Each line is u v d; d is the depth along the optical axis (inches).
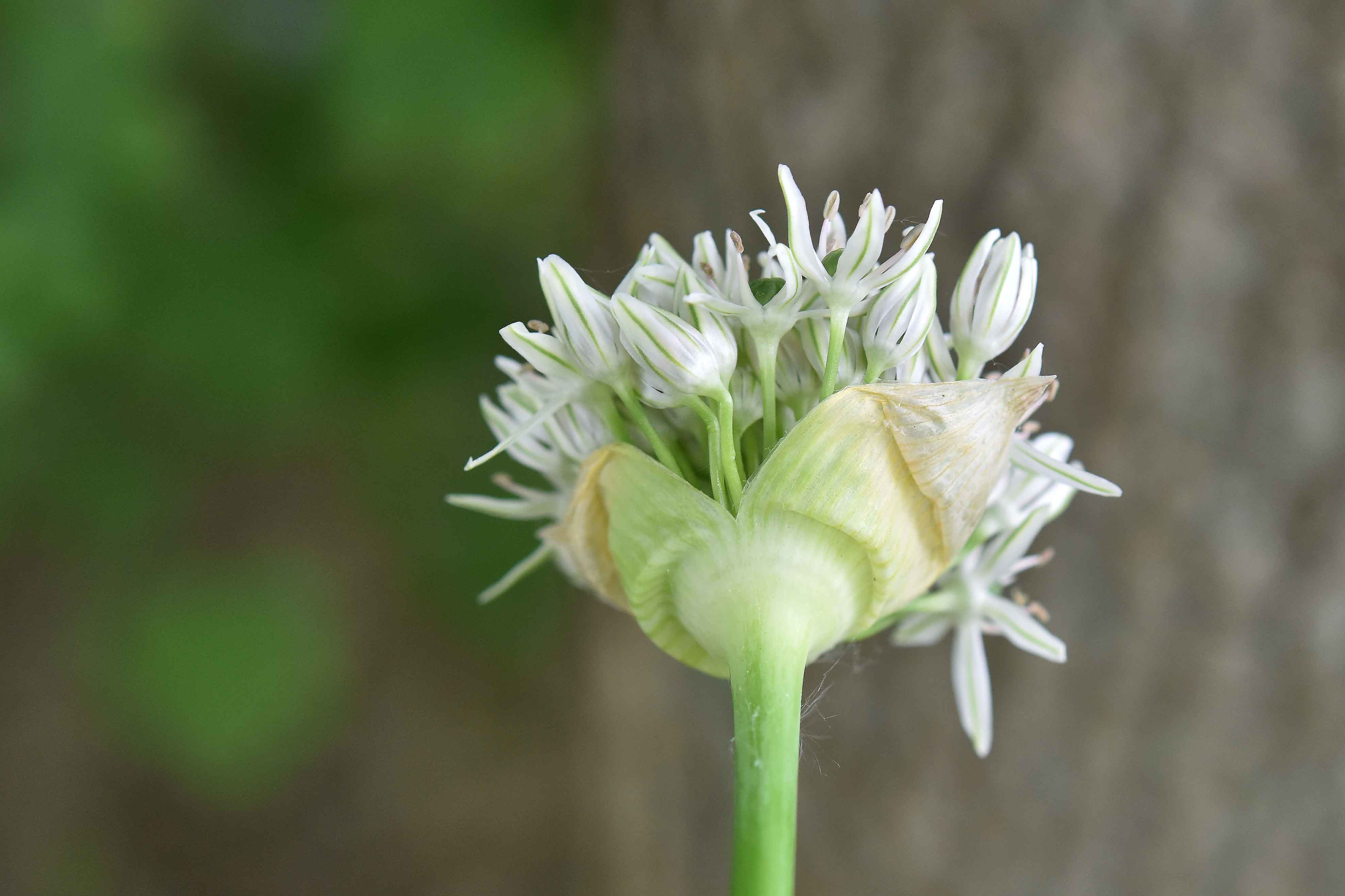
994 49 12.3
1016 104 12.3
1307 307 12.3
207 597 16.7
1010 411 9.8
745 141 12.8
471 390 16.4
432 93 14.1
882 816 13.2
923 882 13.1
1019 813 13.0
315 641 16.8
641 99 13.5
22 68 13.4
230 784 16.4
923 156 12.4
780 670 9.7
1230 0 12.1
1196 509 12.5
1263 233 12.3
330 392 15.9
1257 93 12.2
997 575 10.5
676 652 10.1
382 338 15.7
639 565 9.9
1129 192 12.3
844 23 12.5
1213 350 12.4
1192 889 12.8
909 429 9.7
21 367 13.3
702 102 13.0
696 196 13.1
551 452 10.3
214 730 16.0
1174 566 12.6
